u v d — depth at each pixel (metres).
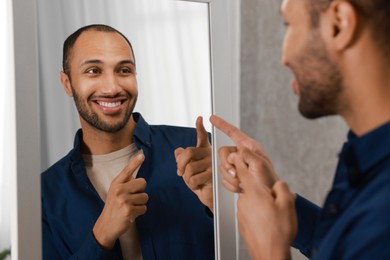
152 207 1.14
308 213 1.16
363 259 0.63
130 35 1.12
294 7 0.82
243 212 0.90
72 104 1.06
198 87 1.19
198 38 1.19
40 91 1.02
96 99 1.08
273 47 1.73
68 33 1.05
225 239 1.20
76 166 1.07
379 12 0.72
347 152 0.74
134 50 1.12
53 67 1.04
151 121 1.14
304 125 1.78
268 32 1.72
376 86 0.75
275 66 1.73
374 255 0.62
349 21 0.73
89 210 1.07
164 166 1.15
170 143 1.16
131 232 1.11
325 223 0.78
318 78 0.80
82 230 1.06
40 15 1.02
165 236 1.14
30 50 1.00
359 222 0.66
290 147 1.75
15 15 0.98
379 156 0.71
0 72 1.59
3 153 1.58
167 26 1.16
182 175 1.17
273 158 1.73
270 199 0.88
